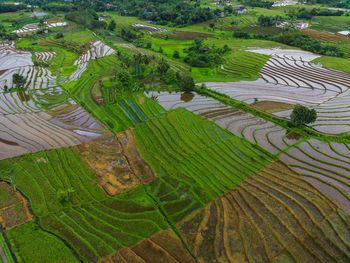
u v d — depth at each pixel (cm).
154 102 6656
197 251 3334
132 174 4481
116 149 5056
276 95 6956
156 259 3244
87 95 7038
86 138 5350
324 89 7300
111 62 9175
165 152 4947
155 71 8256
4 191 4131
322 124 5675
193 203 3953
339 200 3906
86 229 3597
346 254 3184
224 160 4722
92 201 3997
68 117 6109
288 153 4862
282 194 4025
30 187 4191
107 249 3344
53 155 4853
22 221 3694
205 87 7281
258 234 3481
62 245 3381
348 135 5278
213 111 6231
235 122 5794
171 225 3662
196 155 4841
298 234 3453
